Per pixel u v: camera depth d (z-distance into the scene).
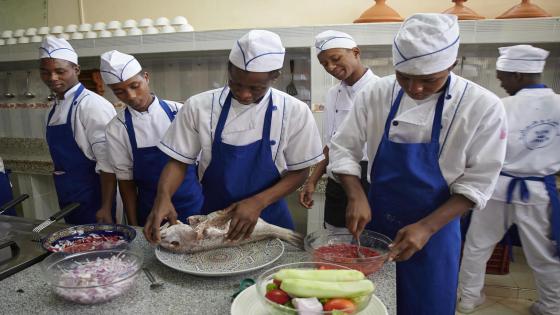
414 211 1.12
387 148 1.14
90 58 2.97
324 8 2.71
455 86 1.07
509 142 1.98
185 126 1.31
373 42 2.25
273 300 0.74
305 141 1.32
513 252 2.74
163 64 3.01
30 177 3.00
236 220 1.08
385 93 1.18
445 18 0.95
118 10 3.09
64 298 0.88
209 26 2.95
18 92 3.43
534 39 2.09
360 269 0.95
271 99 1.27
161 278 0.99
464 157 1.07
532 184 1.98
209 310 0.85
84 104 1.77
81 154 1.83
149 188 1.71
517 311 2.21
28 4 3.26
